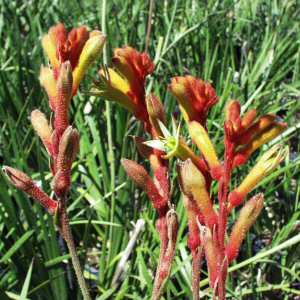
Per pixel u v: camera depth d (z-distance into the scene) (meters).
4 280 0.50
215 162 0.27
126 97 0.31
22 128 0.70
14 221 0.52
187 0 1.03
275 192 0.67
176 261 0.51
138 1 1.01
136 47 0.87
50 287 0.51
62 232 0.30
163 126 0.30
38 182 0.61
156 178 0.30
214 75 0.84
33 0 1.01
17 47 0.78
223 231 0.27
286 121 0.67
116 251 0.58
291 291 0.53
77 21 0.99
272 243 0.57
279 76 0.81
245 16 1.05
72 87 0.28
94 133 0.63
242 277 0.58
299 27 0.99
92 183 0.62
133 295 0.50
